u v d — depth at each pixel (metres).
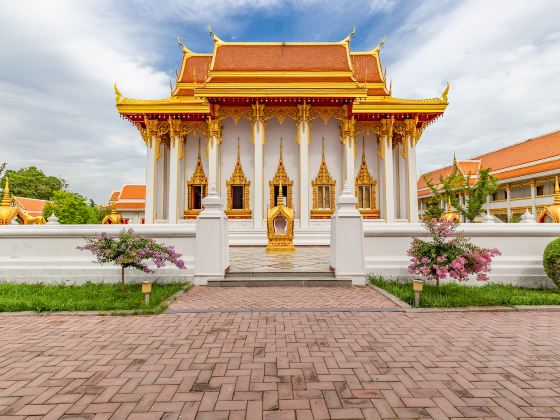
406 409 2.72
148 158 17.41
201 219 7.52
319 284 7.31
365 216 18.20
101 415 2.62
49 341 4.16
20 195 39.22
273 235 12.48
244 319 5.00
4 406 2.75
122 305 5.55
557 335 4.42
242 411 2.68
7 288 6.99
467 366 3.49
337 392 2.96
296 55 18.80
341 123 17.45
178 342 4.11
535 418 2.62
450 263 6.04
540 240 7.90
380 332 4.48
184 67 20.33
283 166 17.86
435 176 40.38
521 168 28.36
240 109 17.19
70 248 7.94
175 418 2.59
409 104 17.14
